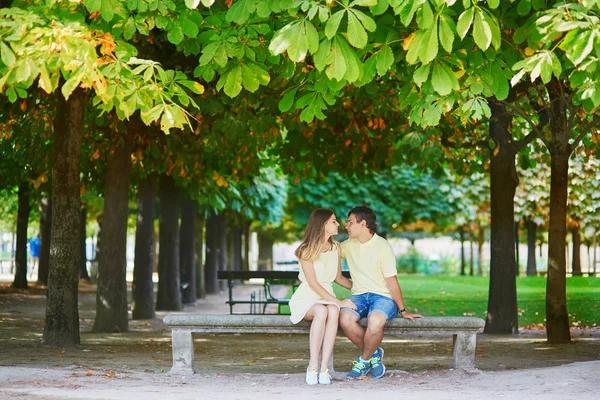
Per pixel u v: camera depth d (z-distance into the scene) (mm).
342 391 7168
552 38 6719
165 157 18094
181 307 23250
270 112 14742
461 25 6520
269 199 34375
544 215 37938
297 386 7676
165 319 8578
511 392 6820
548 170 36656
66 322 12242
